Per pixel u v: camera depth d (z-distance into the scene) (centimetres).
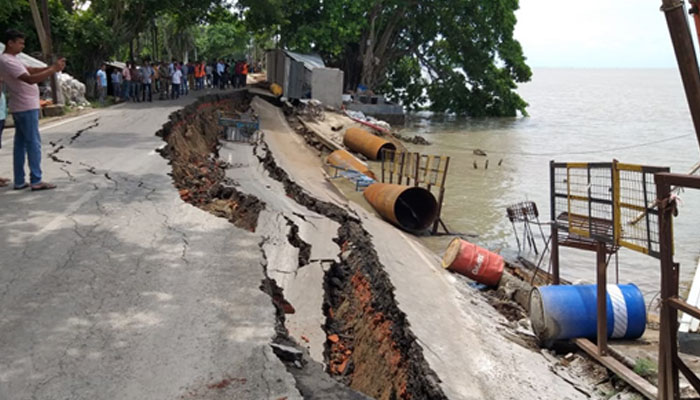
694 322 842
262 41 6462
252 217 1069
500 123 5138
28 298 525
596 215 686
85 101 2431
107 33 2944
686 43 595
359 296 855
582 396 598
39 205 818
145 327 486
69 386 398
